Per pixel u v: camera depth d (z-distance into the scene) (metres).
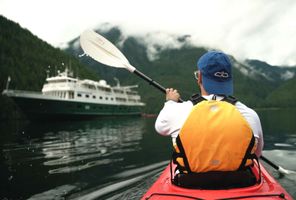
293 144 12.78
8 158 11.95
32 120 40.22
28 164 10.55
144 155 11.69
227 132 2.88
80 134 22.70
